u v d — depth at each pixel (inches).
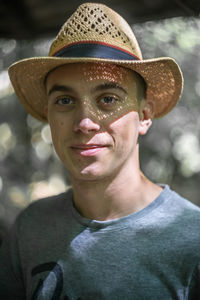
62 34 59.3
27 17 99.5
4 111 177.5
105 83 54.6
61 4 93.0
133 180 59.1
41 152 192.4
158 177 184.7
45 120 77.2
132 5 88.2
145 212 57.4
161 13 89.0
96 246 57.1
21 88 69.7
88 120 54.1
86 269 56.4
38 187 184.5
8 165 179.6
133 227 56.4
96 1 89.5
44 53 147.3
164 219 56.3
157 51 130.0
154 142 176.1
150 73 59.4
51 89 58.3
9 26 103.3
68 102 56.8
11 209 167.0
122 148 56.4
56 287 57.8
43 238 63.3
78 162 55.9
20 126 182.9
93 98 55.3
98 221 58.4
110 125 55.1
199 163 177.8
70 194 67.0
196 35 116.6
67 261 58.5
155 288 52.4
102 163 55.4
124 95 56.0
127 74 56.6
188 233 53.9
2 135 182.5
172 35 116.6
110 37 56.6
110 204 58.7
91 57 54.8
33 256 62.8
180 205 58.2
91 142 54.5
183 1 81.8
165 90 64.1
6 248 69.0
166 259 53.1
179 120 168.7
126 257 54.8
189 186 185.3
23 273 64.2
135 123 58.1
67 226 61.6
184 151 178.2
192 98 149.9
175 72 59.9
